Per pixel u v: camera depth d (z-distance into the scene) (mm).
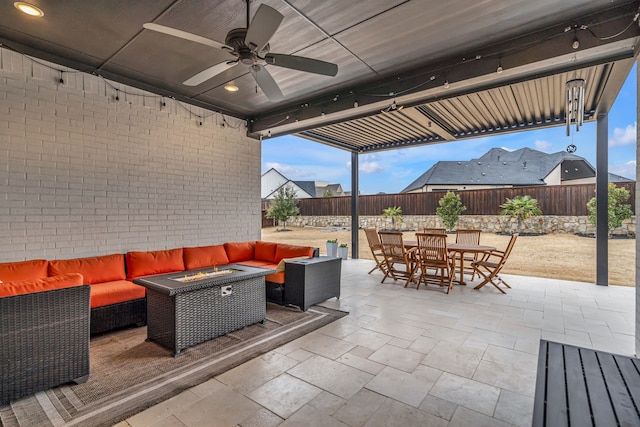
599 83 4043
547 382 1776
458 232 5820
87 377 2234
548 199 6473
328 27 2973
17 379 1947
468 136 6512
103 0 2580
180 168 4684
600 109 4801
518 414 1862
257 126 5609
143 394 2064
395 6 2662
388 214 8859
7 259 3170
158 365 2457
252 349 2744
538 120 5680
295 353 2670
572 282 5324
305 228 11055
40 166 3385
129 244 4098
